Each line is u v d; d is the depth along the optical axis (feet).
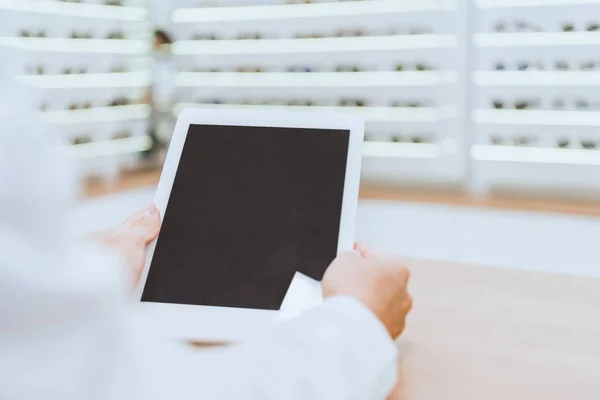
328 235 1.91
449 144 7.70
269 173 2.04
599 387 1.57
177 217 2.01
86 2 8.38
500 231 7.07
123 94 9.02
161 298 1.86
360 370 1.02
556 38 6.95
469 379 1.62
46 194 0.74
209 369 0.94
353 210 1.94
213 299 1.84
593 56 6.81
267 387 0.94
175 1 9.24
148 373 0.83
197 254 1.93
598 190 6.93
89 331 0.76
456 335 1.93
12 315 0.71
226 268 1.90
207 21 9.07
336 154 2.03
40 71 7.78
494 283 2.46
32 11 7.65
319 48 8.38
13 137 0.73
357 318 1.12
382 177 8.11
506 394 1.53
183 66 9.36
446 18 7.50
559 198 7.13
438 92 7.68
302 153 2.06
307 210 1.96
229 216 1.99
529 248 6.90
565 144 7.04
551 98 7.06
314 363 1.00
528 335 1.92
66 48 8.14
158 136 9.48
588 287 2.39
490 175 7.47
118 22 8.90
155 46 9.34
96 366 0.76
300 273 1.86
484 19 7.26
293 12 8.48
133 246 1.89
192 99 9.38
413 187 7.97
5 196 0.71
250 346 1.03
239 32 8.89
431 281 2.50
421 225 7.57
